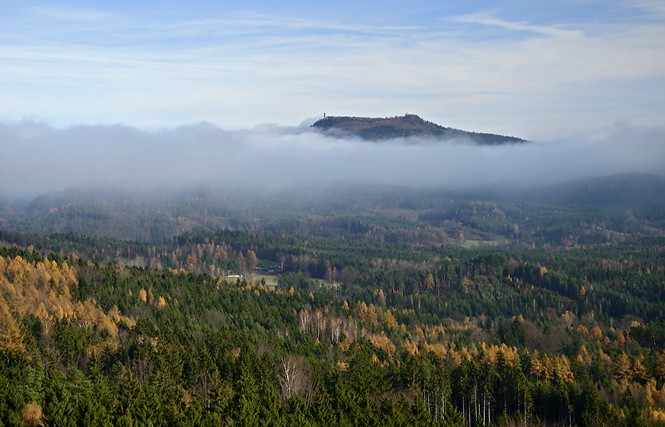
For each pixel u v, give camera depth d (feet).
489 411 404.36
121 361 365.20
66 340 369.91
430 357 485.97
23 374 290.35
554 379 456.04
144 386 305.73
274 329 543.80
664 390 432.66
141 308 522.88
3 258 542.16
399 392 391.86
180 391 317.42
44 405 256.32
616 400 423.64
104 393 270.67
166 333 436.35
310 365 403.75
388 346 529.86
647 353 538.47
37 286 511.81
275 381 360.28
